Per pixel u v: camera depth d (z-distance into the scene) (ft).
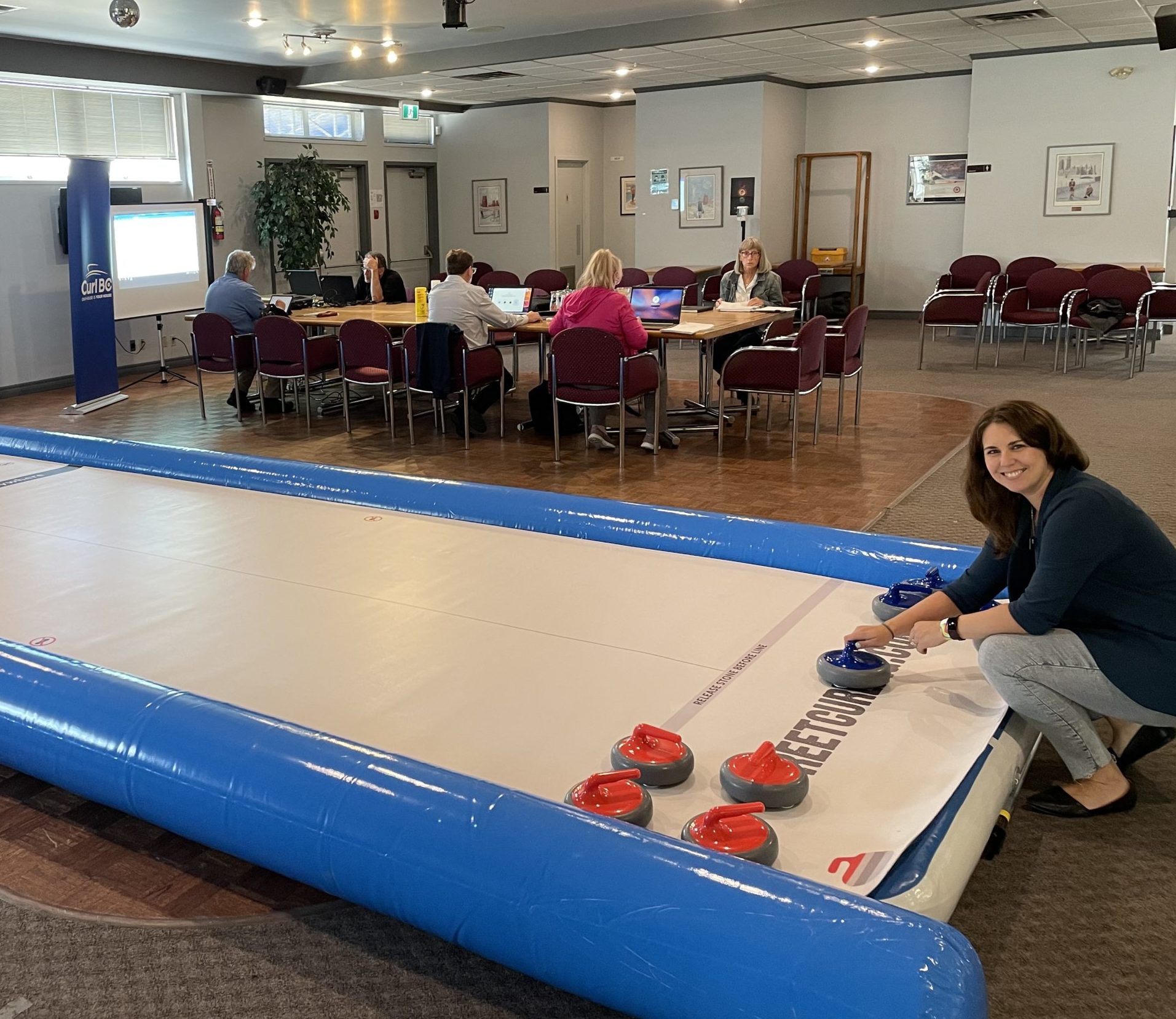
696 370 31.50
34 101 30.19
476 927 6.00
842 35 30.22
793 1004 5.07
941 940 5.08
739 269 25.22
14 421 24.80
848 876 6.07
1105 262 35.27
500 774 7.33
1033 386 27.27
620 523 12.46
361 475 14.38
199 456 15.65
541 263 45.37
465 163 46.26
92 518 13.56
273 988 6.44
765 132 39.83
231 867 7.68
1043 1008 6.14
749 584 10.98
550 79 37.73
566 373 19.33
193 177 34.91
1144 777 8.68
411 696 8.50
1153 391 26.07
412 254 47.14
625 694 8.49
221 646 9.53
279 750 6.98
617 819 6.35
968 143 36.96
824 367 21.89
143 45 30.86
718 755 7.54
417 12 27.48
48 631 9.89
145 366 33.04
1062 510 7.26
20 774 9.06
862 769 7.30
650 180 42.63
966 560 10.59
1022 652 7.61
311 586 11.03
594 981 5.68
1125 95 33.76
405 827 6.26
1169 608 7.36
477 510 13.30
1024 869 7.48
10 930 7.00
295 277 30.25
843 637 9.56
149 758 7.34
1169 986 6.31
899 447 20.92
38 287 29.66
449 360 20.95
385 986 6.46
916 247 41.47
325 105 39.70
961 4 26.16
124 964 6.66
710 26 29.01
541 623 9.98
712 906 5.40
